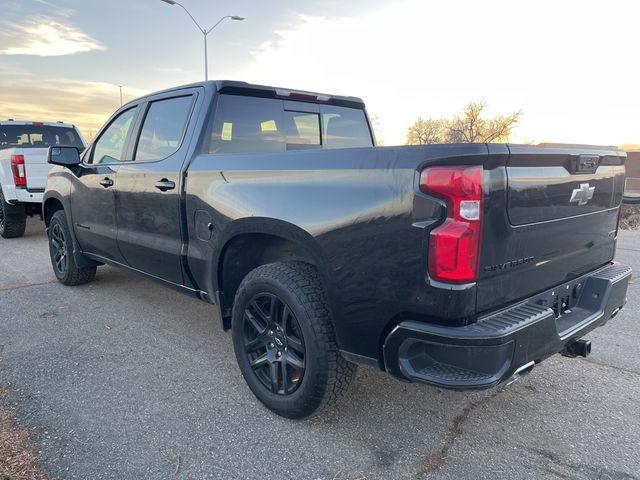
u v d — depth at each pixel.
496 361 2.04
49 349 3.79
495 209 2.05
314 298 2.56
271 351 2.87
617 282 2.80
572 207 2.53
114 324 4.34
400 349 2.19
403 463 2.46
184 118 3.54
